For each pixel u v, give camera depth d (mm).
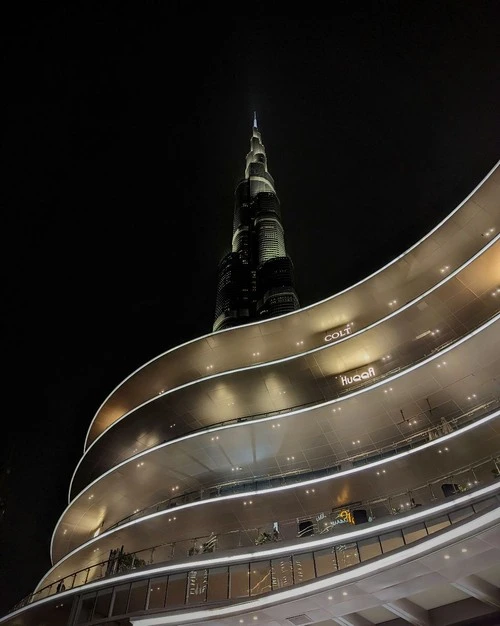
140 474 39219
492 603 15992
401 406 34125
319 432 35656
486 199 40094
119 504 41688
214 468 37812
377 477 29703
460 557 15172
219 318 142375
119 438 45031
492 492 19188
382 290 45094
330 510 30328
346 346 39500
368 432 35094
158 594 25453
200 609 20297
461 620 17250
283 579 23141
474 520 14555
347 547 22453
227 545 27797
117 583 27078
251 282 155000
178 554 29031
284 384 40406
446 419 33125
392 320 38562
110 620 24672
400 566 15719
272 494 31141
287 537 29859
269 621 19172
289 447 36375
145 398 50281
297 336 47031
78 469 47875
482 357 31922
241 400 41188
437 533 15211
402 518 21484
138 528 33625
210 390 41562
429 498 25750
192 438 37125
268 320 47000
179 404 42625
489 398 32250
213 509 32062
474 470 24828
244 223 187875
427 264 43562
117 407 51344
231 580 24297
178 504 33281
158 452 38031
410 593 16766
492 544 14586
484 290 36531
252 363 47344
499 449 27438
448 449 28234
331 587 16984
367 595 17125
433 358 32625
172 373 48969
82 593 28062
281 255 167375
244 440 36625
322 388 39688
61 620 28844
